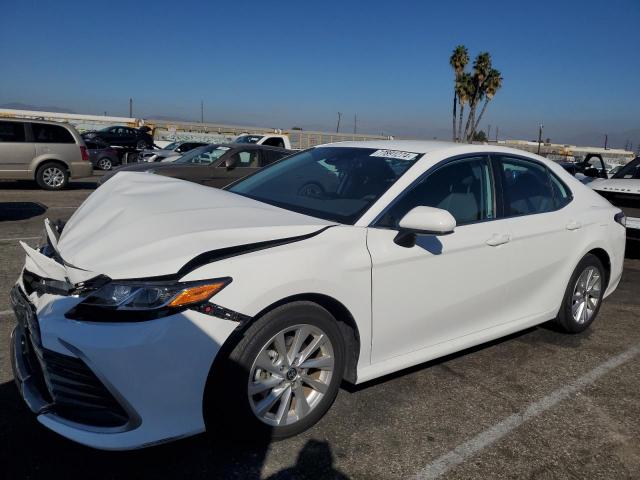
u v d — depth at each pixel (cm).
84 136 2594
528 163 400
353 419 295
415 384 342
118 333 219
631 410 325
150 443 227
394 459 263
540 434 293
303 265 255
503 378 358
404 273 296
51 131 1348
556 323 436
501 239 348
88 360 217
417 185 319
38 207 1030
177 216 274
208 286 230
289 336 262
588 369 379
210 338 231
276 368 257
